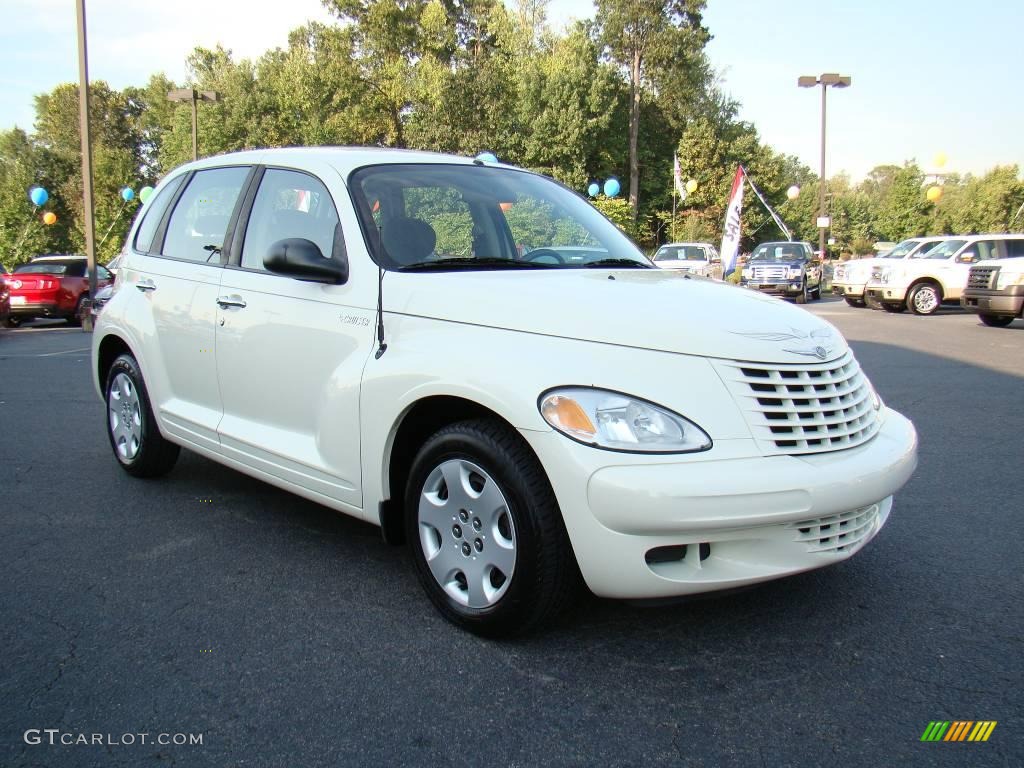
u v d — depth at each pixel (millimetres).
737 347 2844
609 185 32469
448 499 3109
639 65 56062
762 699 2678
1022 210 53969
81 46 18656
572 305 2980
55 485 5043
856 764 2348
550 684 2762
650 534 2631
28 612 3309
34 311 19078
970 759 2369
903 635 3121
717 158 57031
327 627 3180
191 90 29391
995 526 4359
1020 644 3055
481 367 2910
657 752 2402
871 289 21812
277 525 4340
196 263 4434
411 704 2648
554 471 2699
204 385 4309
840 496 2775
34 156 53344
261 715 2590
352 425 3379
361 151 4082
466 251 3709
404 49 49000
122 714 2600
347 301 3492
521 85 49000
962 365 10578
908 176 54500
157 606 3367
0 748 2422
